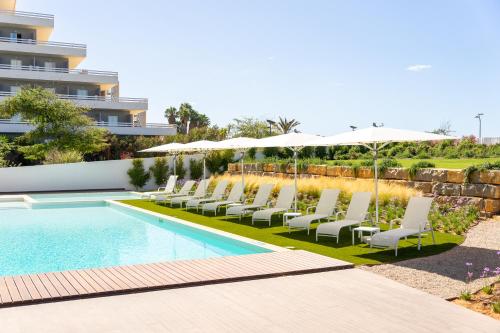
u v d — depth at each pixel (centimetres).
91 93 5612
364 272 786
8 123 4844
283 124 5988
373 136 1029
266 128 5838
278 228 1291
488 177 1348
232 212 1450
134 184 2966
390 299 634
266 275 754
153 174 2991
